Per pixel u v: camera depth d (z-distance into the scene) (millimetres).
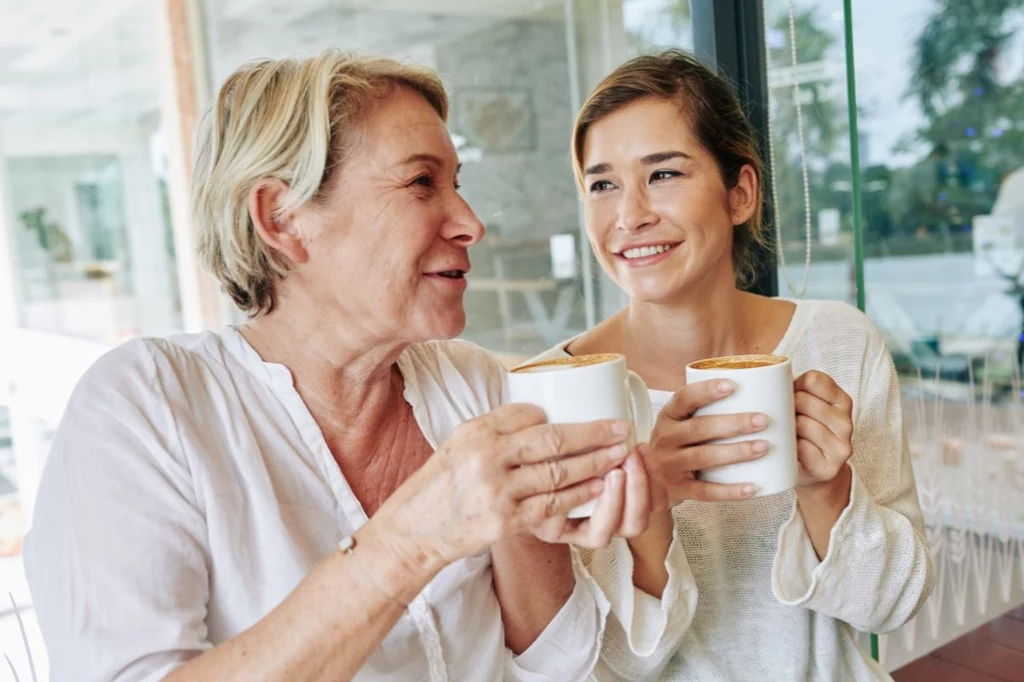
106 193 4348
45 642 728
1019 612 1696
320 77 765
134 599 695
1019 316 2041
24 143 4184
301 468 836
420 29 3025
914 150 2137
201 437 791
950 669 1490
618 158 1051
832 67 1301
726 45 1322
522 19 2828
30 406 2764
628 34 2418
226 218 813
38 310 4117
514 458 626
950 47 2133
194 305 4270
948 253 2135
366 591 638
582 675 937
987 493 1652
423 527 629
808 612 1071
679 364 1145
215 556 765
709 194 1045
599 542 671
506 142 2914
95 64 4156
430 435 920
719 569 1072
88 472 731
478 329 2938
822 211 1391
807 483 932
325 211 786
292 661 632
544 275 2873
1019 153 2170
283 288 849
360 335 827
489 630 910
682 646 1065
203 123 838
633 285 1071
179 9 3957
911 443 1620
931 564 1028
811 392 833
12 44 4059
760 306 1214
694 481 781
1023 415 1751
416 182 803
